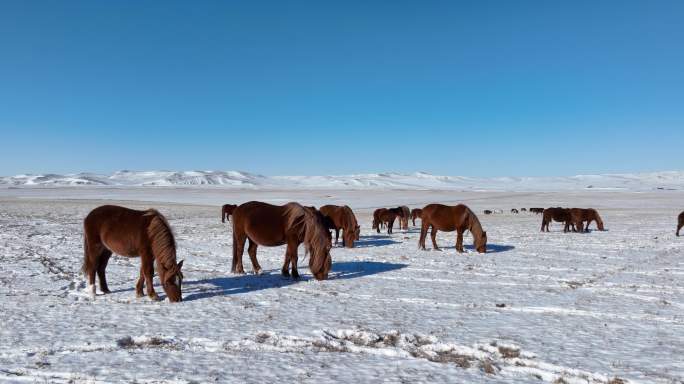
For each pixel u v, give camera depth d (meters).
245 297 9.27
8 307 8.40
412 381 5.05
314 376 5.18
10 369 5.37
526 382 5.06
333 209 17.98
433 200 69.25
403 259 14.54
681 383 4.89
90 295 9.32
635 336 6.62
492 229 26.23
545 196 86.50
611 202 65.19
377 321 7.42
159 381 5.02
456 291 9.75
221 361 5.66
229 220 30.98
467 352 6.05
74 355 5.86
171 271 8.70
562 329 6.98
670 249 16.56
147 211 9.07
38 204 50.38
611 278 11.09
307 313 7.94
